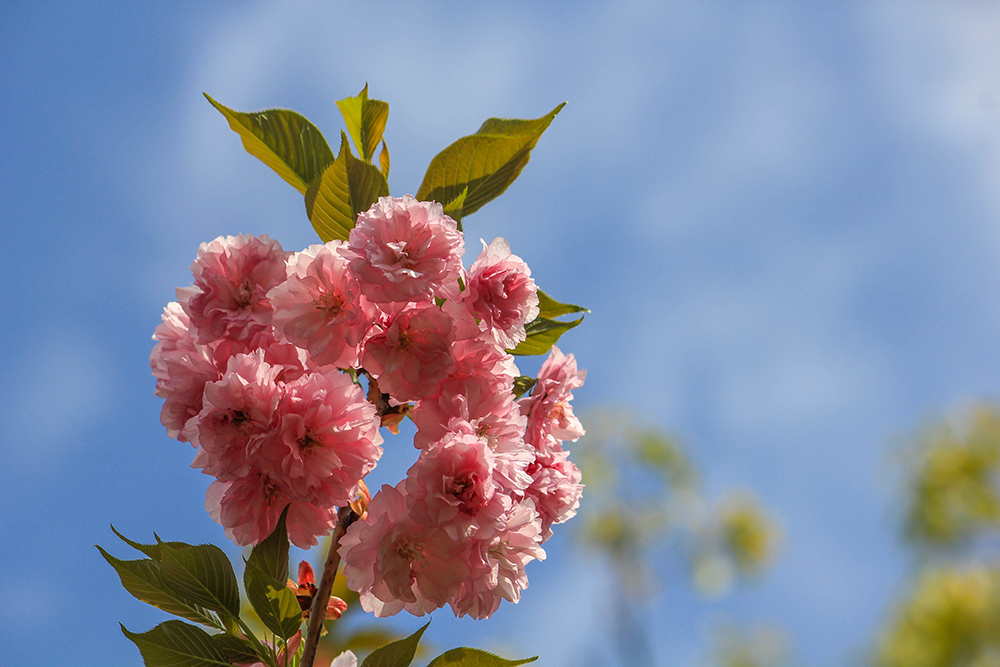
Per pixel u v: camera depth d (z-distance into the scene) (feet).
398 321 4.60
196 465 4.64
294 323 4.58
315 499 4.55
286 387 4.57
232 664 4.58
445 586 4.55
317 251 4.64
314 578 4.73
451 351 4.60
